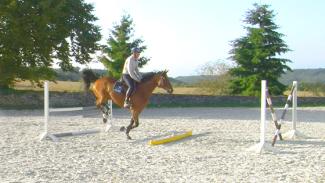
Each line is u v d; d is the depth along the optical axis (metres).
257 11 49.38
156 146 13.54
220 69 51.50
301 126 20.20
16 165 10.40
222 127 19.30
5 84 31.44
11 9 27.94
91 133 16.22
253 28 49.56
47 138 14.57
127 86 14.84
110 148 13.06
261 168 10.27
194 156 11.83
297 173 9.72
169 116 25.45
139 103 14.54
